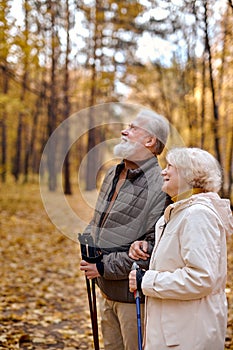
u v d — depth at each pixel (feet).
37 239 38.01
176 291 7.98
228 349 14.46
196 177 8.39
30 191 68.85
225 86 35.58
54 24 35.19
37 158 93.40
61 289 23.93
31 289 23.44
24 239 37.70
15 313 19.25
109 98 54.03
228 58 31.07
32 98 61.36
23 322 18.17
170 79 51.75
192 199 8.26
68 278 26.35
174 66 47.60
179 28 37.24
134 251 9.64
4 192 64.64
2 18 22.04
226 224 8.43
